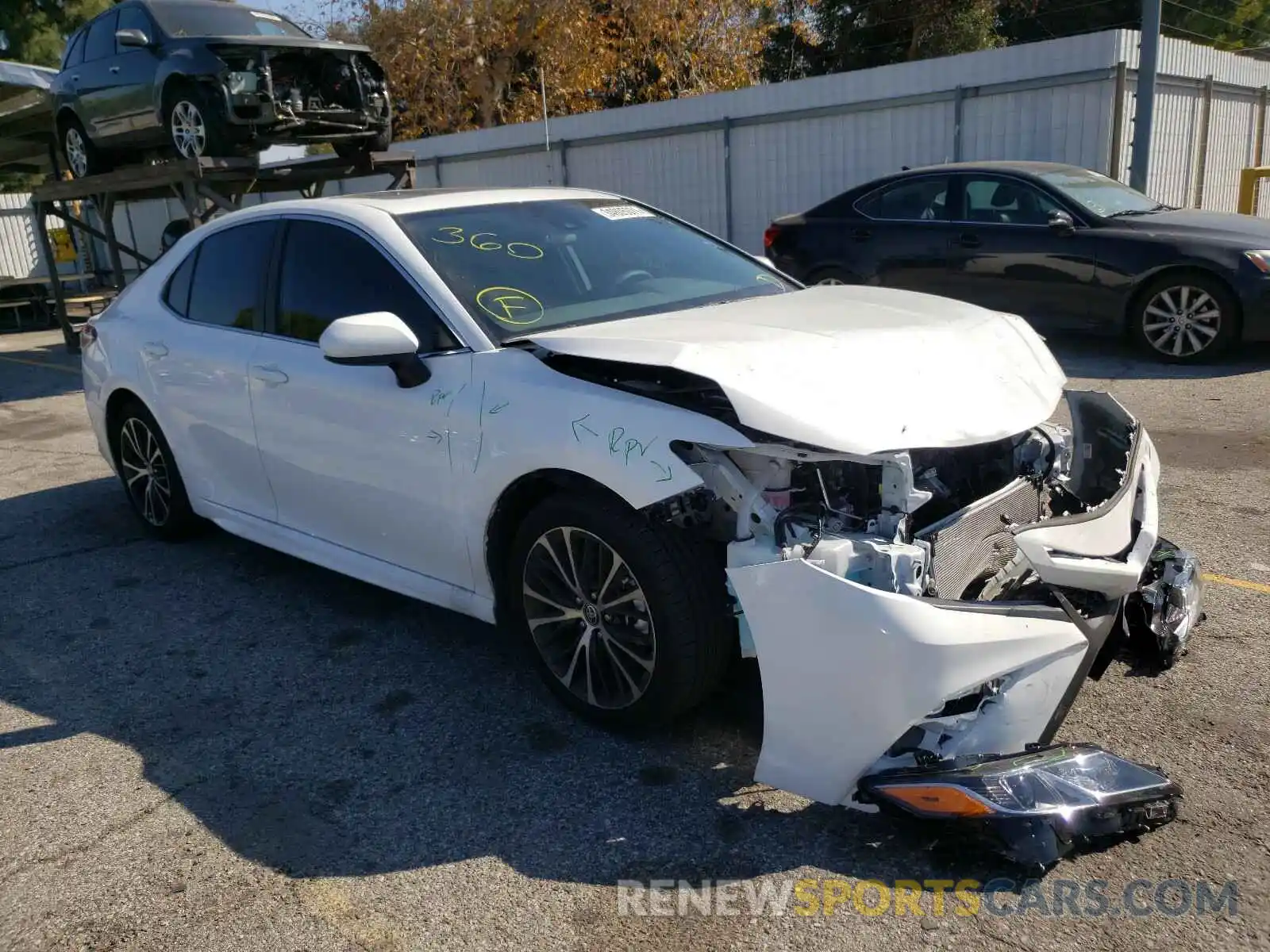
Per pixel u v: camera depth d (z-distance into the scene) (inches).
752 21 1101.7
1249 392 283.4
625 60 1049.5
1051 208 340.2
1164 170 537.3
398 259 145.6
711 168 611.5
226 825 115.4
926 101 515.8
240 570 196.1
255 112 363.3
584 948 93.4
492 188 174.7
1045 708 102.0
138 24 389.1
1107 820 96.8
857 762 99.2
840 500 112.0
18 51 1159.0
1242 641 142.7
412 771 124.0
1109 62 456.4
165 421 191.3
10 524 234.7
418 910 99.7
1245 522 188.5
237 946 96.3
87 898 104.3
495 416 126.9
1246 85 597.9
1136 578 110.3
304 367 155.7
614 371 125.9
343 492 152.7
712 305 148.8
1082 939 90.9
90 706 145.5
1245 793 109.5
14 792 124.6
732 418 112.3
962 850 101.3
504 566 135.2
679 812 112.8
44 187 473.1
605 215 172.1
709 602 115.3
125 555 208.4
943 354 123.5
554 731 131.4
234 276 177.5
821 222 394.0
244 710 141.7
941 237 362.0
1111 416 139.9
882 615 96.3
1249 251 303.6
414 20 978.7
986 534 115.0
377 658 155.4
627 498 112.1
